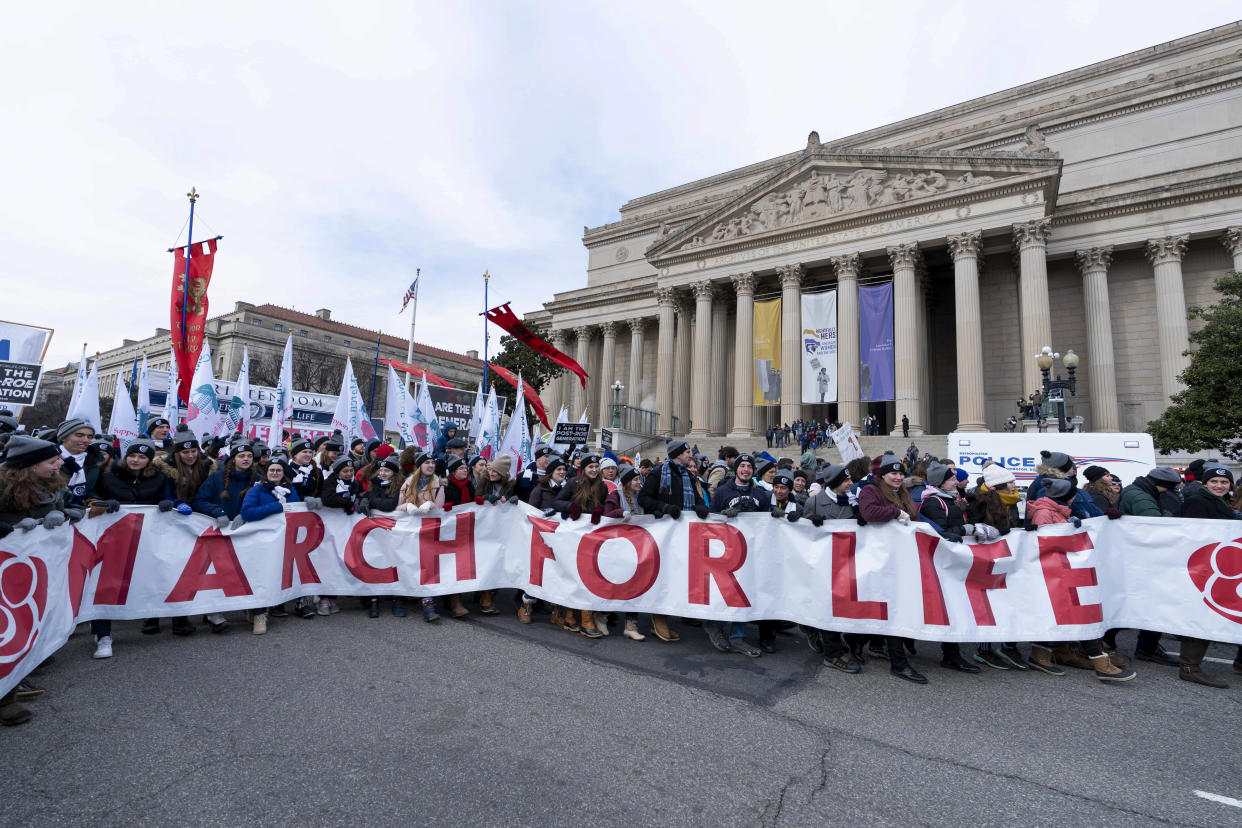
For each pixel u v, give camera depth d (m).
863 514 6.31
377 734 4.34
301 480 8.20
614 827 3.31
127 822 3.21
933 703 5.35
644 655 6.52
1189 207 27.77
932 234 28.66
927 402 31.61
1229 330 18.98
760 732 4.61
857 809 3.56
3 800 3.38
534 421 39.78
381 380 68.81
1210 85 32.81
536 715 4.77
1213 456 22.84
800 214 32.81
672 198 52.72
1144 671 6.48
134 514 6.34
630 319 44.00
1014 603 6.18
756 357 32.91
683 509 7.40
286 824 3.23
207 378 11.65
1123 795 3.81
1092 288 29.27
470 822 3.31
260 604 6.88
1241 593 5.96
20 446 4.95
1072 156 36.09
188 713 4.63
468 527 7.86
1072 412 29.66
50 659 5.87
